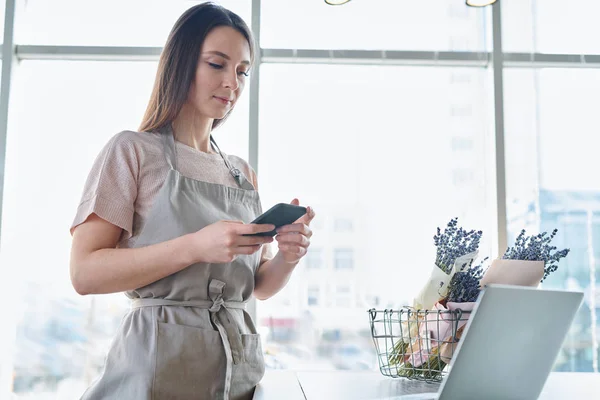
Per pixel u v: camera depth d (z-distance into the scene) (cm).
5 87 345
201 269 148
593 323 351
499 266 134
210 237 134
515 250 146
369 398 123
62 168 347
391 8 369
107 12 361
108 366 142
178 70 160
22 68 355
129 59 355
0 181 339
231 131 349
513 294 97
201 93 160
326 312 346
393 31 367
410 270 350
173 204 151
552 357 110
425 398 121
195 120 169
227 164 175
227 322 151
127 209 149
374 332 158
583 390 138
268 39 364
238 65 163
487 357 101
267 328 344
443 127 362
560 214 357
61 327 337
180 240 137
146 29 361
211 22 159
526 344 105
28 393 333
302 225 147
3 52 348
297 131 359
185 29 160
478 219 356
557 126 363
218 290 149
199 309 148
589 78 367
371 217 353
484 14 370
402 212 354
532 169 359
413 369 146
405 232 353
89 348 336
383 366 159
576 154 362
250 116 347
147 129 162
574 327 352
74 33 359
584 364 350
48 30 359
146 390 137
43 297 338
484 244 354
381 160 358
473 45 368
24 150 347
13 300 337
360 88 363
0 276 337
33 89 352
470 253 144
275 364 342
